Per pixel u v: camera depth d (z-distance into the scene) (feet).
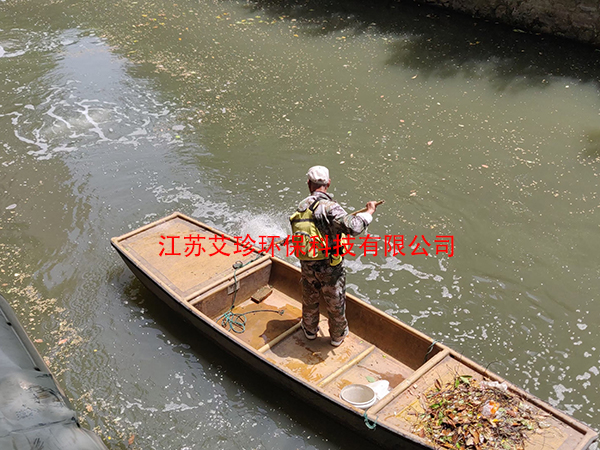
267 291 18.60
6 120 29.48
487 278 19.72
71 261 20.74
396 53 34.88
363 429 13.55
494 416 12.69
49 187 24.59
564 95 29.81
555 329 17.84
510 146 26.30
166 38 38.34
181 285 17.44
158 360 16.94
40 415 12.25
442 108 29.35
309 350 16.48
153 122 29.17
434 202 23.17
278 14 41.50
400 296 19.07
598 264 20.12
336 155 26.17
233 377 16.35
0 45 37.58
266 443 14.62
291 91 31.45
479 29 36.88
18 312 18.61
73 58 35.76
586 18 33.35
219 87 32.14
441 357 14.48
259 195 23.95
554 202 22.94
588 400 15.71
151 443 14.64
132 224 22.50
